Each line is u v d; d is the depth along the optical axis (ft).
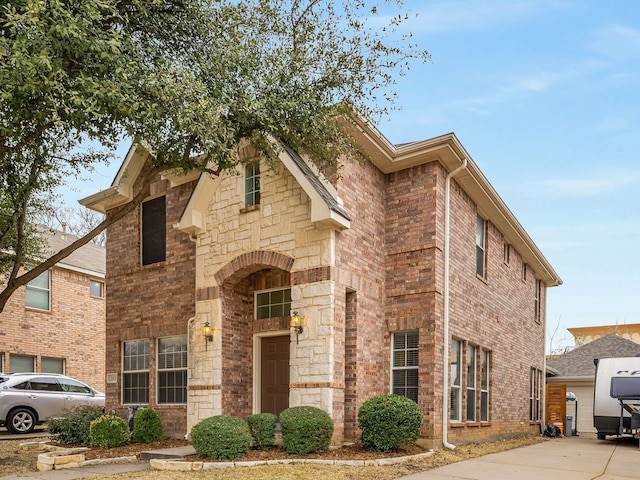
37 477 28.94
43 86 22.90
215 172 33.30
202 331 41.01
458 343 45.01
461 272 45.29
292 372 36.55
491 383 51.70
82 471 30.96
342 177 38.09
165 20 30.17
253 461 30.86
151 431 41.09
